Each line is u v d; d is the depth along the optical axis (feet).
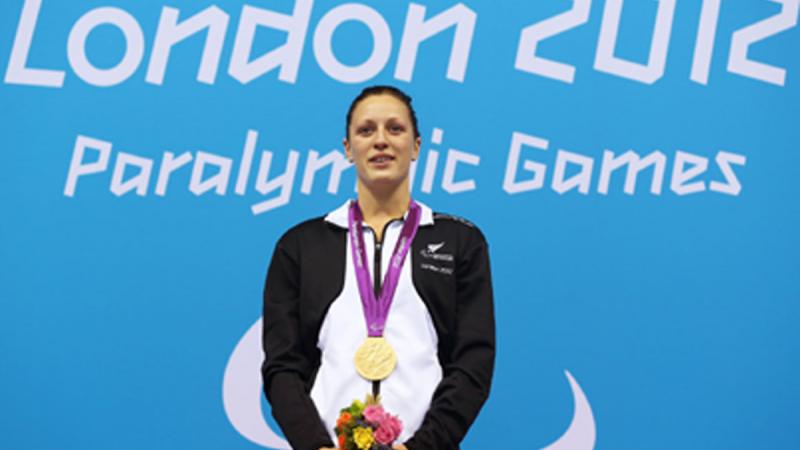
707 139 10.50
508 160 10.39
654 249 10.34
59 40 10.50
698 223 10.38
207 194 10.33
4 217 10.19
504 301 10.19
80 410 9.96
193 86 10.46
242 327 10.16
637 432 10.07
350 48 10.55
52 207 10.24
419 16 10.59
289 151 10.40
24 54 10.45
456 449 6.00
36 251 10.17
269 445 10.02
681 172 10.44
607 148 10.44
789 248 10.39
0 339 10.00
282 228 10.32
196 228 10.27
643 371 10.15
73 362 10.02
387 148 6.53
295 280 6.61
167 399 10.02
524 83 10.52
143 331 10.10
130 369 10.03
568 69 10.55
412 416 6.09
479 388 6.09
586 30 10.62
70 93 10.41
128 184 10.32
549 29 10.61
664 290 10.27
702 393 10.14
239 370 10.09
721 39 10.64
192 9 10.57
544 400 10.08
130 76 10.46
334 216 6.75
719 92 10.57
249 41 10.54
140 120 10.41
